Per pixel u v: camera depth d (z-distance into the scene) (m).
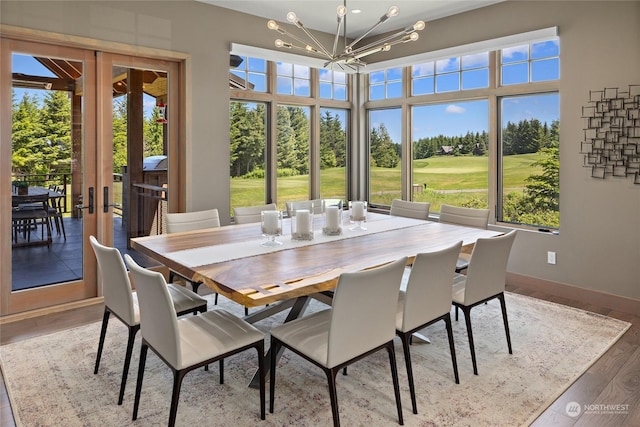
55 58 3.55
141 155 4.07
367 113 6.02
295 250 2.65
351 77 5.96
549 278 4.11
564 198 3.96
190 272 2.24
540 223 4.36
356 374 2.57
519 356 2.79
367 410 2.20
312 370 2.62
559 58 3.94
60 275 3.67
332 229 3.10
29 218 3.50
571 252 3.94
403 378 2.52
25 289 3.50
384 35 5.39
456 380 2.46
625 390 2.39
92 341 3.00
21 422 2.08
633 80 3.49
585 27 3.74
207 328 2.16
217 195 4.49
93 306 3.73
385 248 2.71
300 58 5.09
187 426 2.07
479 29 4.49
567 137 3.90
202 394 2.35
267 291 1.91
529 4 4.10
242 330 2.15
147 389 2.39
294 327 2.18
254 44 4.70
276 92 5.20
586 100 3.76
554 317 3.46
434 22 4.88
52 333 3.14
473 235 3.14
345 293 1.85
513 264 4.38
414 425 2.07
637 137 3.50
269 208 3.99
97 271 3.84
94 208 3.82
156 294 1.87
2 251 3.38
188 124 4.23
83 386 2.42
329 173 5.93
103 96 3.80
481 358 2.77
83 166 3.75
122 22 3.75
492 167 4.66
